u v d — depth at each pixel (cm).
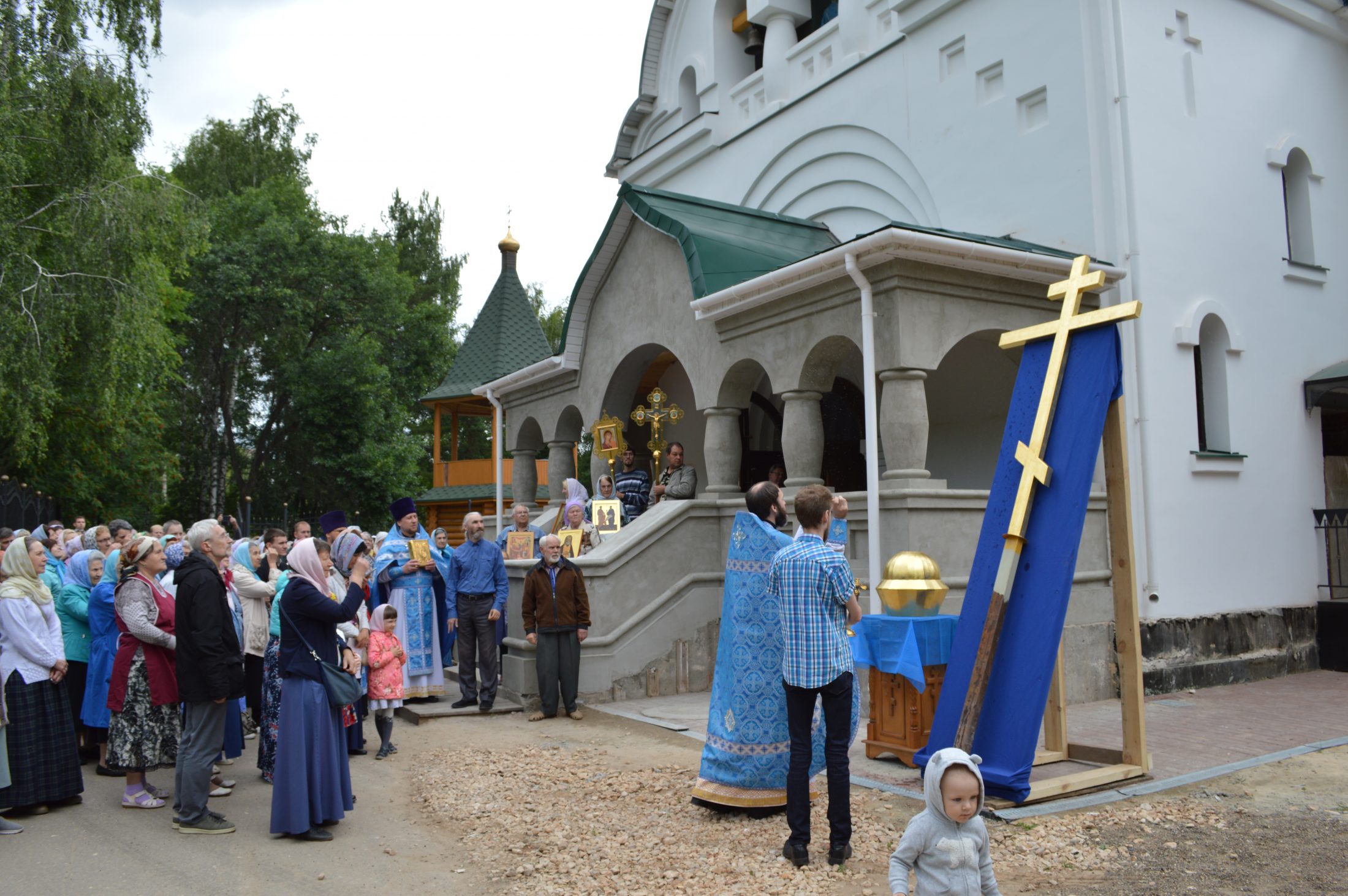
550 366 1527
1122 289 1120
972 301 1023
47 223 1934
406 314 3809
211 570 648
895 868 369
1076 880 513
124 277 1995
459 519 2922
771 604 630
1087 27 1152
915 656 722
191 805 636
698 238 1198
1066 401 666
